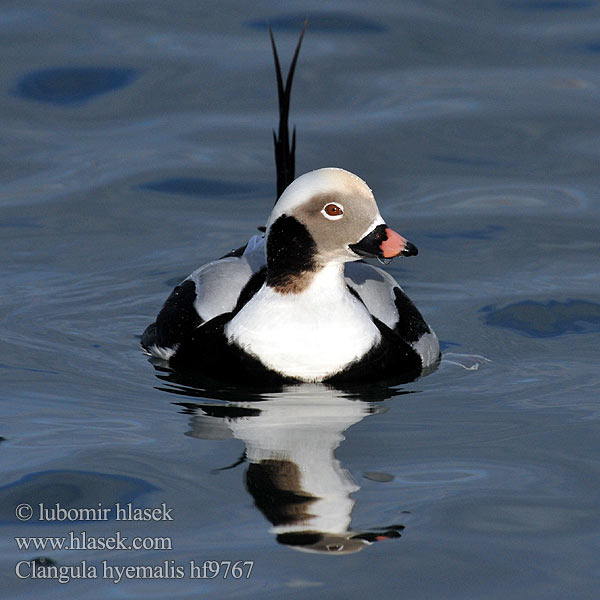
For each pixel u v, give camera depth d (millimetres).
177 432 10852
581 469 9961
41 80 20547
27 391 11930
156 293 14945
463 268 15664
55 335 13617
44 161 18469
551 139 19219
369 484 9695
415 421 11141
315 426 11008
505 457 10234
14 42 21453
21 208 17219
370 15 22656
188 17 22547
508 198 17641
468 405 11578
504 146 19078
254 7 22859
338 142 19031
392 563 8445
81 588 8242
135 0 23094
